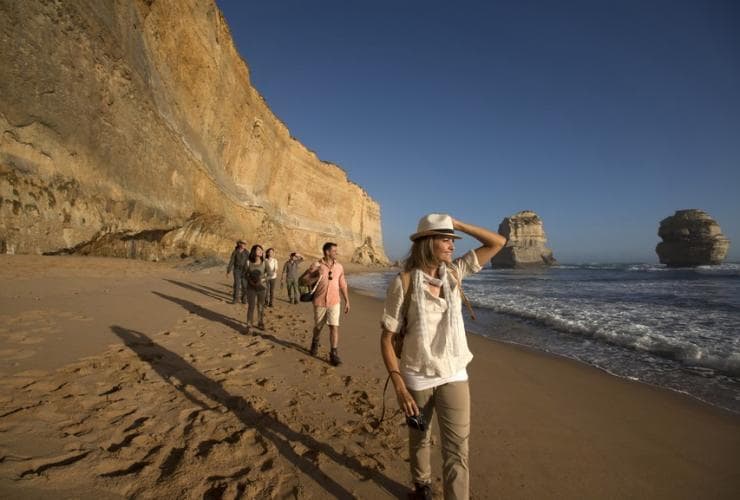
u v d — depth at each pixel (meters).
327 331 7.37
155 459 2.41
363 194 66.69
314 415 3.39
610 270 63.41
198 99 22.55
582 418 3.79
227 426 2.98
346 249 57.59
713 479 2.74
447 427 1.86
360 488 2.38
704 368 5.71
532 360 6.09
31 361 3.83
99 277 10.82
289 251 38.75
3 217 10.55
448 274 1.97
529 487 2.56
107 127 14.19
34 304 6.52
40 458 2.19
